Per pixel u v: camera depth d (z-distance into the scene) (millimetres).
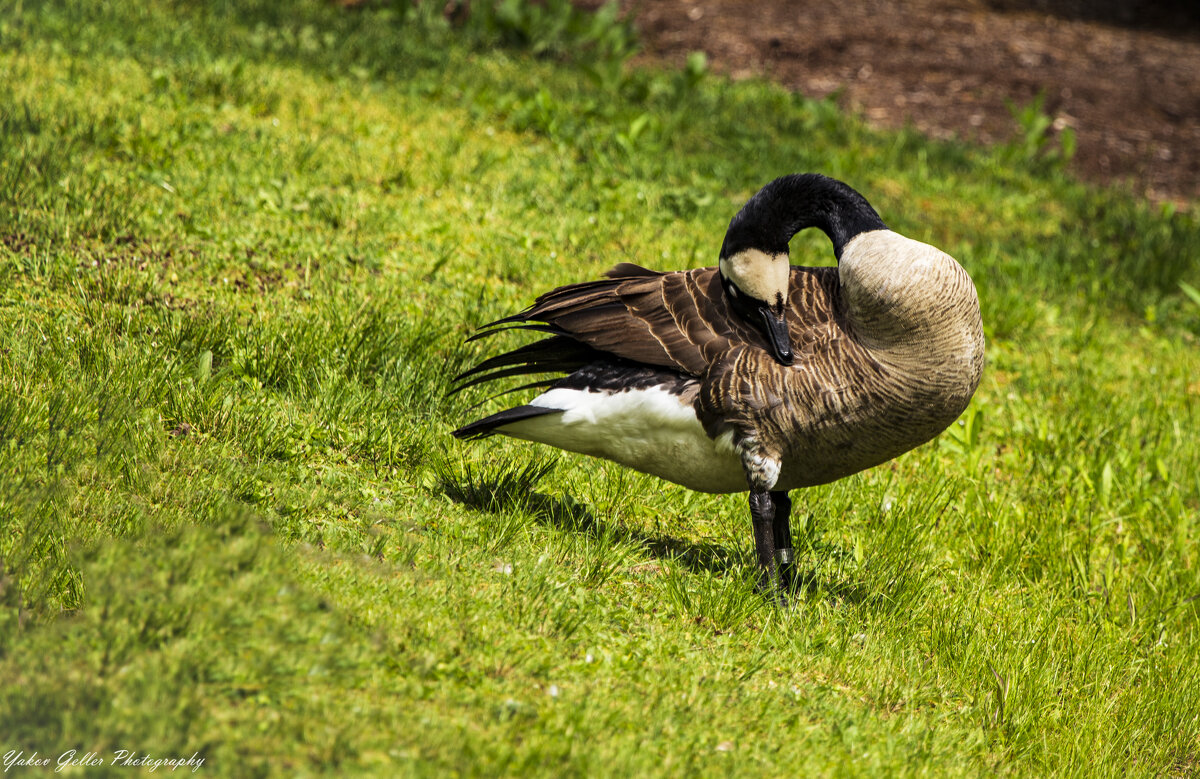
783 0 35531
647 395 8664
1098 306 18906
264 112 18469
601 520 9750
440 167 17547
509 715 6195
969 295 8242
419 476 9570
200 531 7410
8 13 20688
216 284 12195
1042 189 24062
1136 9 39562
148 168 14859
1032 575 11148
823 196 8438
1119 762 8195
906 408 8250
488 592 7707
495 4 29766
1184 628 10727
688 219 17984
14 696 5543
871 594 9391
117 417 8812
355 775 5285
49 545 7152
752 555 9625
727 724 6758
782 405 8297
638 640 7641
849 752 6824
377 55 23641
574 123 21234
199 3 25203
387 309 12391
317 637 6461
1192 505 13469
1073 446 13789
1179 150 28266
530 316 9242
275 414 9805
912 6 36531
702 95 25578
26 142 14328
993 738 7871
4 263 11023
